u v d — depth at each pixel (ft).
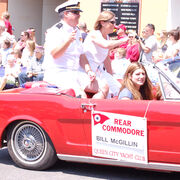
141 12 44.42
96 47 22.63
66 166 21.24
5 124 20.36
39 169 20.40
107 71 24.38
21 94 20.33
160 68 18.42
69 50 22.18
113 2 44.88
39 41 61.16
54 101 19.48
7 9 57.47
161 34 34.17
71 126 19.17
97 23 22.57
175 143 17.25
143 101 18.01
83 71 23.02
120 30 34.78
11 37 42.63
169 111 17.22
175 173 20.21
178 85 18.03
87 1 45.50
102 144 18.61
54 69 22.27
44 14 59.11
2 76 35.27
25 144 20.40
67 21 21.90
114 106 18.24
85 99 19.10
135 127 17.81
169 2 43.55
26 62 35.86
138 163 18.02
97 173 20.18
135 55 30.12
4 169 20.61
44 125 19.62
